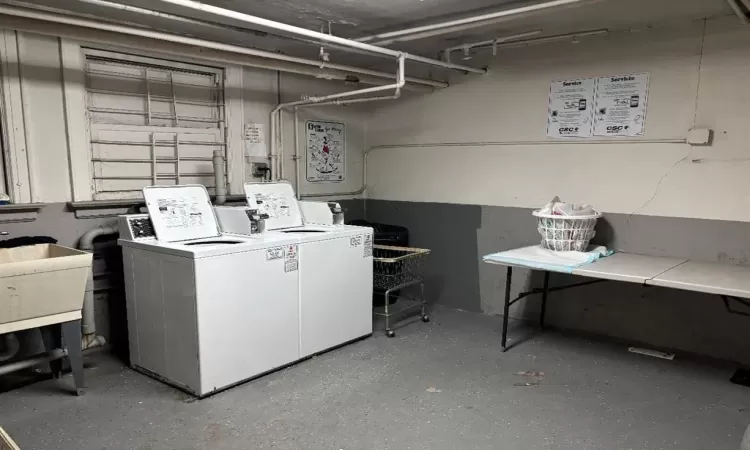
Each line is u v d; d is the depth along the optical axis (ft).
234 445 7.54
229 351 9.32
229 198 13.01
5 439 5.27
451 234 14.98
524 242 13.56
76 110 10.50
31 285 8.20
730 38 10.25
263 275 9.79
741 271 9.62
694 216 10.98
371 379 9.90
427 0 9.29
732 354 10.74
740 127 10.30
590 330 12.67
